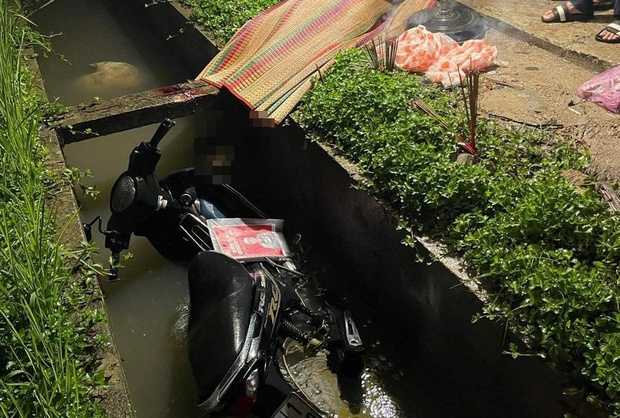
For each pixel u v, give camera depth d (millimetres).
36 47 7449
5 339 3014
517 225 3244
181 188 4430
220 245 4016
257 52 5457
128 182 3986
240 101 5086
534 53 5289
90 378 2986
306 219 4996
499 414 3342
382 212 3855
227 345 3189
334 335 3818
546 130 4270
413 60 4961
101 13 8344
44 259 3445
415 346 3975
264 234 4215
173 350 4125
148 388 3914
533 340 2939
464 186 3561
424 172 3676
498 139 4031
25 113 4844
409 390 3766
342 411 3705
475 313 3238
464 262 3363
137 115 5051
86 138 4988
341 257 4617
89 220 5074
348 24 5582
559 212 3221
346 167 4152
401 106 4289
